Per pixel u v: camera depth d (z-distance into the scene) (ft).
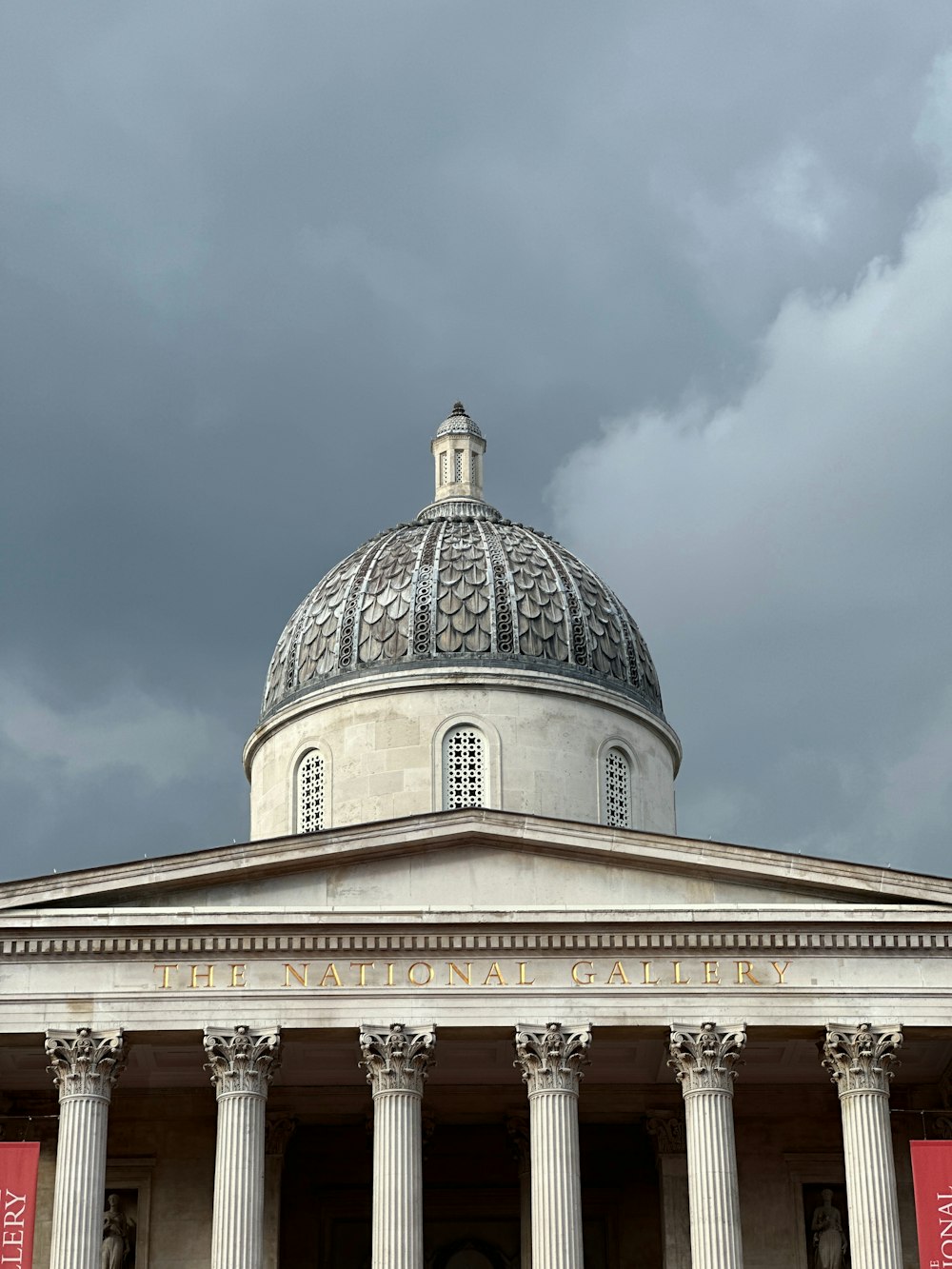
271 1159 169.68
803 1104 171.53
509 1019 148.66
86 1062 146.72
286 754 187.01
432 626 184.96
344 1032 149.07
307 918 149.69
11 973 149.18
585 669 186.39
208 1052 148.05
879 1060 149.18
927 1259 142.00
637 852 153.79
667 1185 168.66
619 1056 164.04
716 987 150.10
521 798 178.81
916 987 150.61
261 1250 143.84
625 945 150.61
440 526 197.36
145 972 149.38
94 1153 145.18
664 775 191.52
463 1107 171.94
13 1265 140.87
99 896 151.84
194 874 152.05
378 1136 146.00
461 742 181.16
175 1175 167.53
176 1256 164.86
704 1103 147.54
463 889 153.89
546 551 195.62
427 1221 177.47
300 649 191.01
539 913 150.30
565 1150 146.00
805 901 154.20
